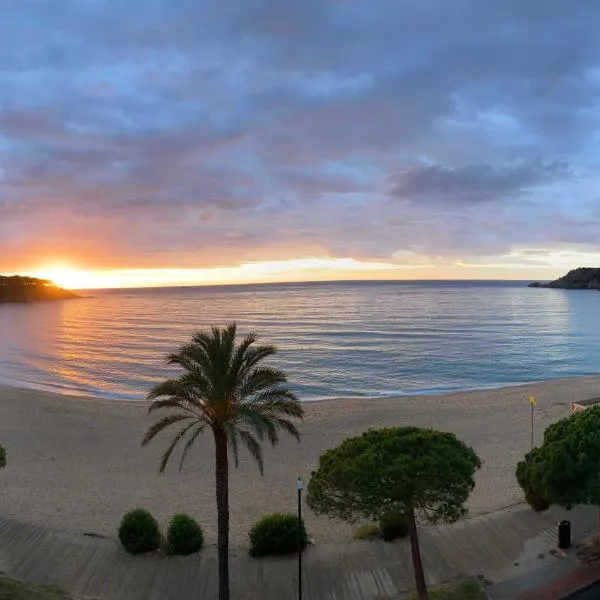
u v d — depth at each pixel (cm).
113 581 2095
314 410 4900
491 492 2947
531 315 15175
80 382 6931
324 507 1855
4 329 13750
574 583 1947
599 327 12112
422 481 1705
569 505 2112
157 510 2830
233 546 2358
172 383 1800
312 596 2008
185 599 2009
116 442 4009
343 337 10744
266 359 8194
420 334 11094
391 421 4525
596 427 2080
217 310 18900
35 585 2041
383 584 2055
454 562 2177
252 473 3347
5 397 5547
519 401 5175
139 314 18012
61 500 2947
